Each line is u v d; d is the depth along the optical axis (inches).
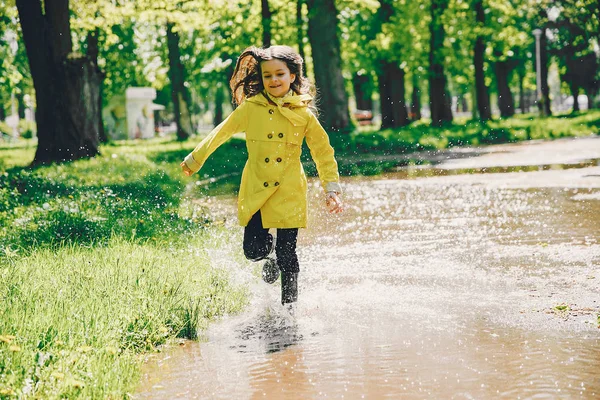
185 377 158.2
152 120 2790.4
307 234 382.9
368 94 2257.6
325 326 197.6
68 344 167.2
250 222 226.7
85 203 441.1
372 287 245.3
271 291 243.6
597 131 1547.7
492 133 1489.9
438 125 1815.9
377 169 880.9
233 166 987.3
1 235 333.4
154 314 195.0
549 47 2412.6
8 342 154.3
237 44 1649.9
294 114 222.7
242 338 189.0
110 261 262.4
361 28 1820.9
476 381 148.5
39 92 1035.3
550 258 285.4
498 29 1907.0
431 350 171.0
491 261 285.3
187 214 433.1
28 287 214.5
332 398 142.3
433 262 288.2
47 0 1031.6
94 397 139.6
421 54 1900.8
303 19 1534.2
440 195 549.0
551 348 169.8
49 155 1030.4
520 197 505.0
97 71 1063.6
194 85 2741.1
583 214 407.2
